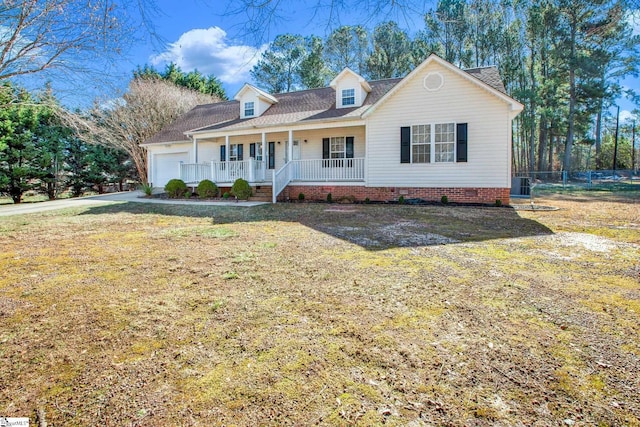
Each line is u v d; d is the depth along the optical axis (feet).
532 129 85.97
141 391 6.67
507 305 10.42
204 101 92.53
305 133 50.75
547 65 81.10
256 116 53.93
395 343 8.25
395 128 40.73
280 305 10.63
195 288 12.28
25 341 8.64
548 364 7.34
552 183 81.00
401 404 6.19
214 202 43.34
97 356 7.93
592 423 5.66
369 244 18.88
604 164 126.72
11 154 58.18
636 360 7.47
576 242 19.19
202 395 6.52
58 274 14.15
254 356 7.81
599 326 9.05
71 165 70.85
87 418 5.96
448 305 10.44
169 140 58.59
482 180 37.52
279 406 6.18
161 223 27.45
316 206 38.17
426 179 39.75
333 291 11.74
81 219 29.99
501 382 6.77
